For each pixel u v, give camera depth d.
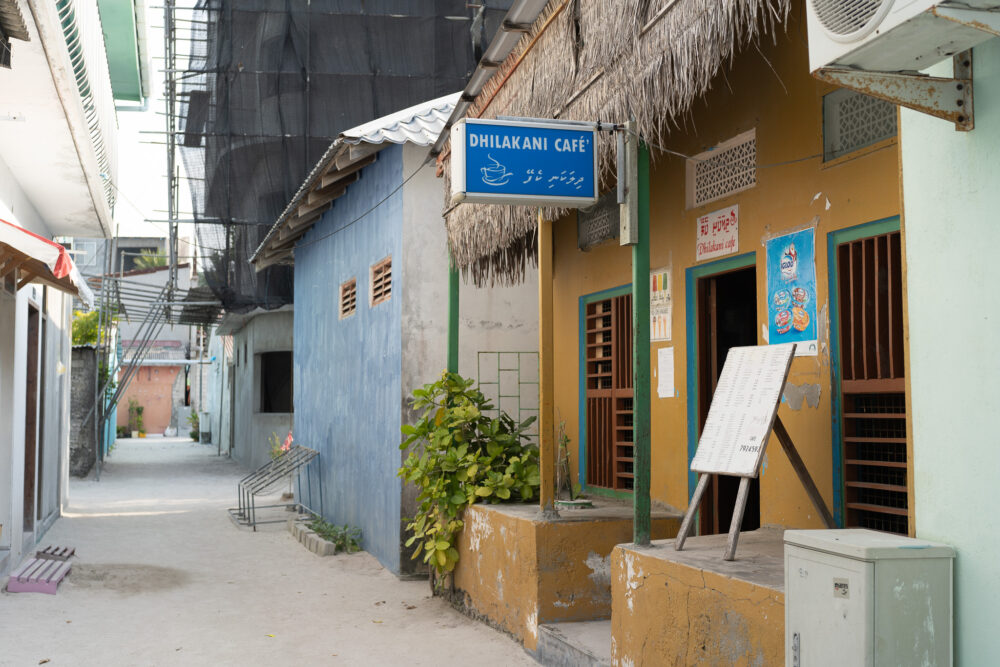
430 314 9.49
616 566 4.96
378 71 17.27
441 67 17.58
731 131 6.23
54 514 13.10
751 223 6.01
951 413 2.96
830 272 5.23
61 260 7.02
